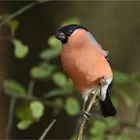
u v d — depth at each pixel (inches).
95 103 278.7
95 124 374.6
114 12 572.4
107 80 311.4
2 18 367.9
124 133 389.7
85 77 311.1
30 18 538.6
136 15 575.5
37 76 386.0
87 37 314.8
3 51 542.9
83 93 320.5
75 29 314.7
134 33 576.7
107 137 378.0
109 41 569.6
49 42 392.5
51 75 396.2
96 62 309.0
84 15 558.3
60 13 544.7
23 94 387.5
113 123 377.1
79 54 310.3
